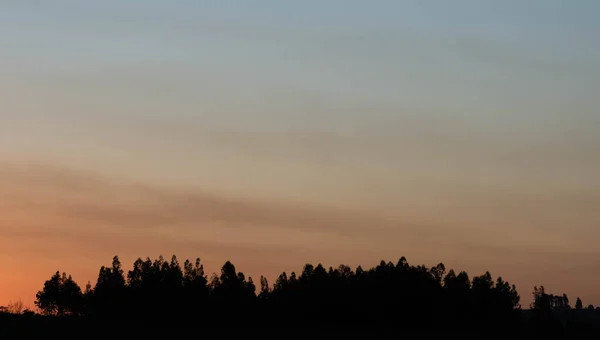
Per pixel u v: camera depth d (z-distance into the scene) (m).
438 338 119.94
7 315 108.50
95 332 103.00
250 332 112.94
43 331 99.88
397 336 118.69
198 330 111.75
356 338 112.88
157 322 118.44
